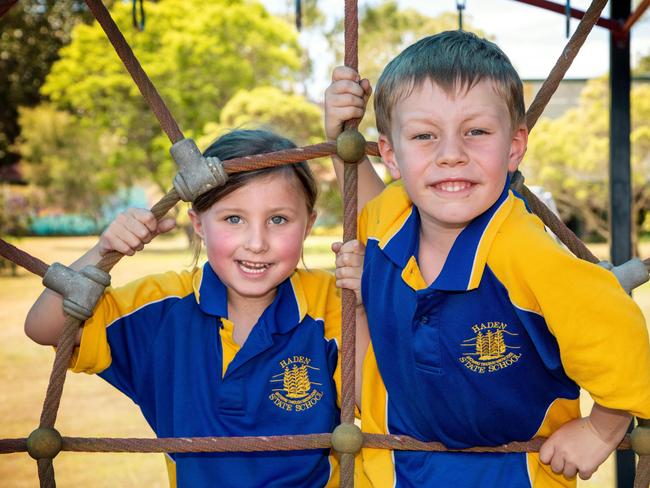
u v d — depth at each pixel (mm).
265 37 18062
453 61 1261
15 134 22172
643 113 13484
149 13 17688
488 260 1279
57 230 26266
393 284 1370
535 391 1330
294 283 1628
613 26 2215
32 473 3906
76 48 18594
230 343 1556
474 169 1247
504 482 1360
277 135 1716
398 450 1425
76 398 5684
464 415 1333
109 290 1531
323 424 1537
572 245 1421
